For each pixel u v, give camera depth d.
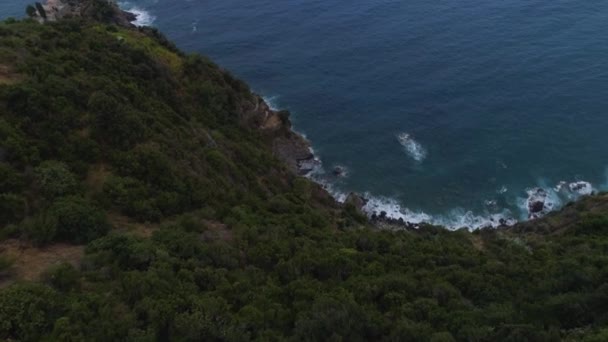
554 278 44.53
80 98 51.06
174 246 39.78
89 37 69.69
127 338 28.30
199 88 78.81
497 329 35.12
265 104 94.31
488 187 84.44
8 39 57.44
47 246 37.78
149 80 69.19
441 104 98.12
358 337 33.03
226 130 76.19
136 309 30.56
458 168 87.62
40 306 29.11
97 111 49.66
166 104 67.69
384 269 44.91
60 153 45.41
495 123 93.25
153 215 45.56
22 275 34.56
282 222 53.75
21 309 28.45
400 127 95.44
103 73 62.12
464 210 82.12
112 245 37.16
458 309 38.16
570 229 65.88
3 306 28.41
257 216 52.62
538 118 92.88
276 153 87.50
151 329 29.11
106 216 42.41
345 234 56.50
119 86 60.94
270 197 64.00
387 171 88.88
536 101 95.88
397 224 80.00
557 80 99.12
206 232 45.44
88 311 29.70
